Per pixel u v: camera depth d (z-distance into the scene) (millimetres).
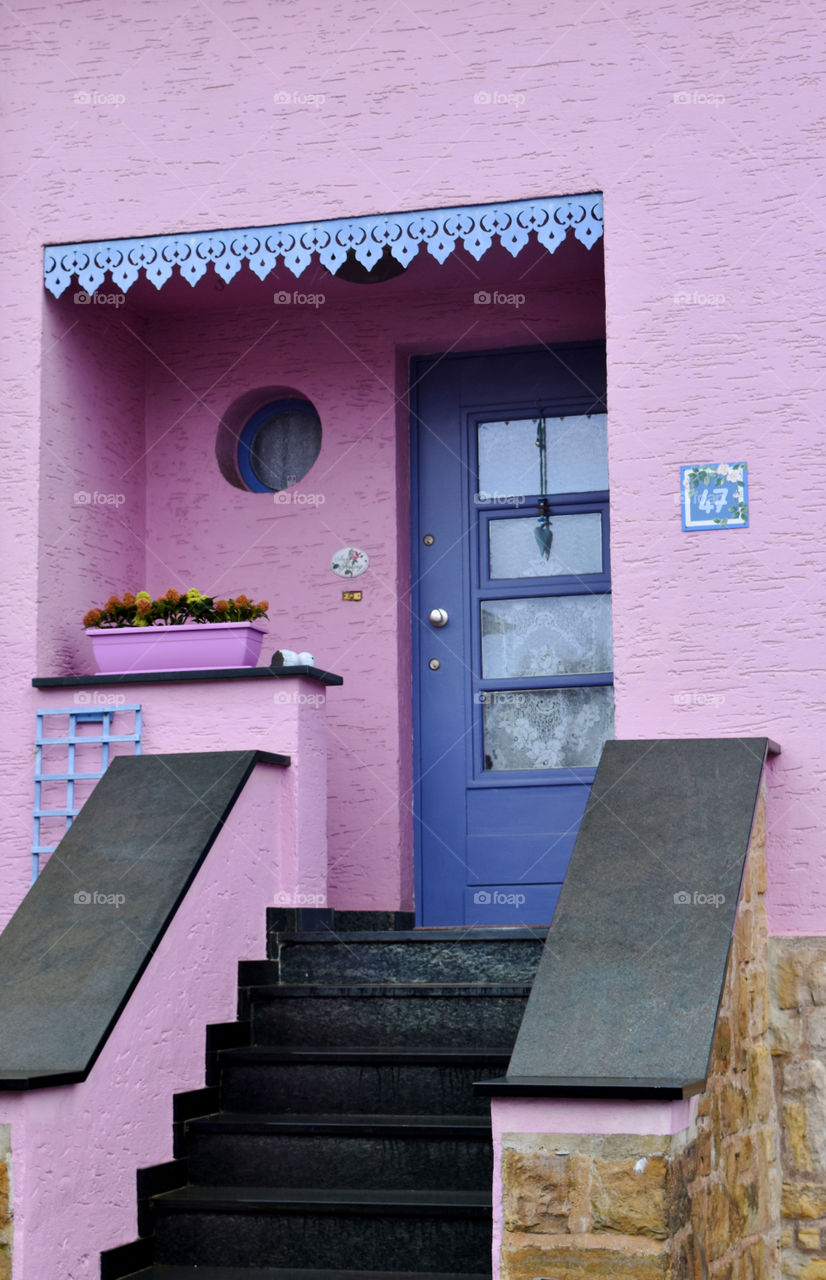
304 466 7336
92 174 6348
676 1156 3863
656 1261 3746
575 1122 3861
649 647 5520
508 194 5918
